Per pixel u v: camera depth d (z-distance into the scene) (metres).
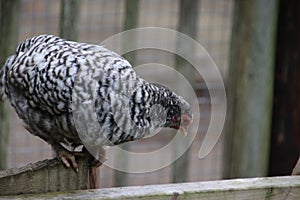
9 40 8.03
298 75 8.52
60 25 7.98
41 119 5.77
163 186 4.84
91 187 5.26
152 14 11.88
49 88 5.54
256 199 4.98
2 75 6.07
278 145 8.79
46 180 4.62
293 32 8.48
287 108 8.66
